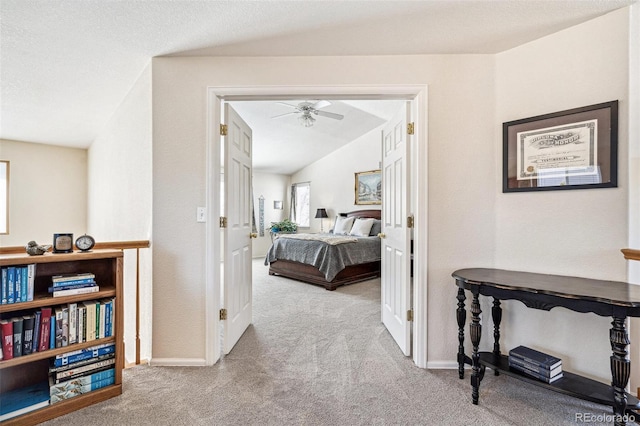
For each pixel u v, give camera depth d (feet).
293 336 8.66
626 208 5.52
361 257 15.79
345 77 7.04
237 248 8.36
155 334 7.00
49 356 5.26
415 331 7.09
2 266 4.95
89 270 6.27
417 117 7.01
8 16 5.67
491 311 6.87
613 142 5.59
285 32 6.13
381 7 5.40
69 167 17.20
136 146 8.77
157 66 7.07
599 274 5.77
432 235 6.94
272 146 20.80
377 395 5.83
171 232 7.01
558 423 5.07
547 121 6.24
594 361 5.84
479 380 5.67
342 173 22.50
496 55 6.88
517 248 6.63
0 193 15.46
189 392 5.92
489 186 6.90
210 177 7.02
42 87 8.99
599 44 5.74
